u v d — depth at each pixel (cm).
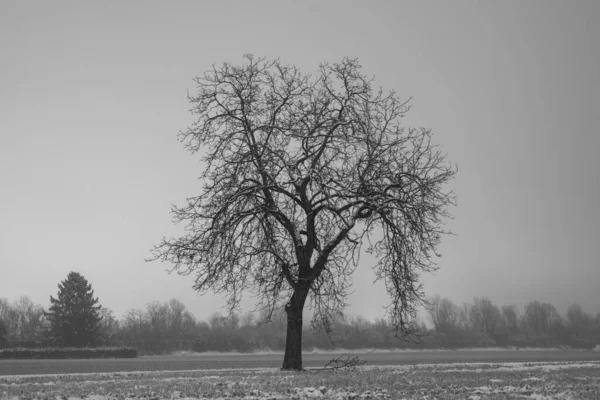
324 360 5266
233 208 2473
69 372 3034
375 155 2611
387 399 1409
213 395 1471
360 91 2738
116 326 11100
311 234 2573
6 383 1930
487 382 1853
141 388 1641
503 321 13812
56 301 9369
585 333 14238
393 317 2742
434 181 2630
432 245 2609
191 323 11394
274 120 2681
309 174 2503
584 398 1408
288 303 2536
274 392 1527
